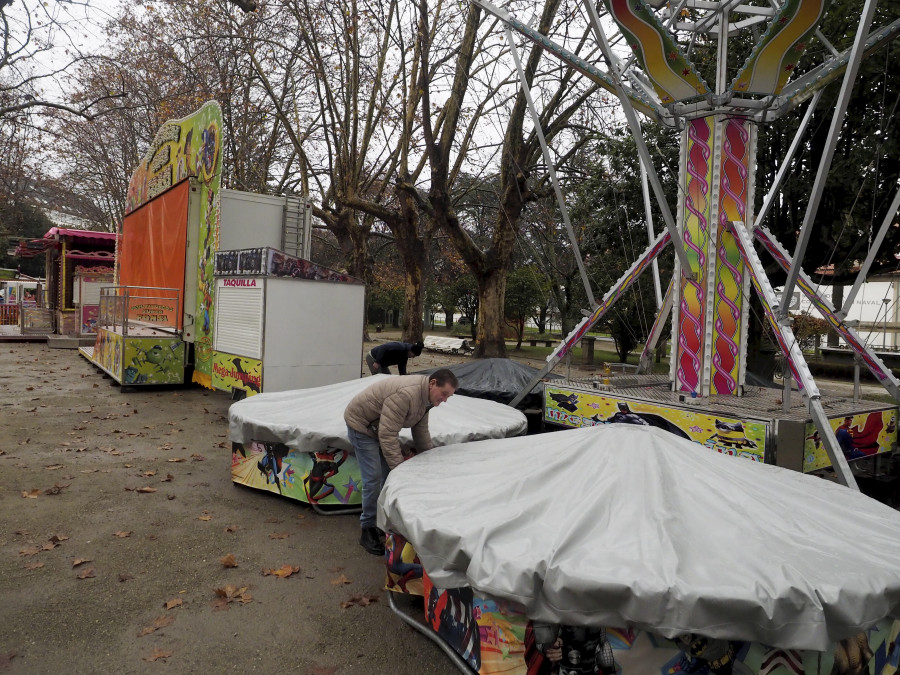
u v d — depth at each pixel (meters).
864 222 10.52
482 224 26.75
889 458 5.61
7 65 14.31
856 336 5.30
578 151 19.19
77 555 4.61
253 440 5.82
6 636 3.51
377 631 3.73
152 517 5.45
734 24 6.04
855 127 10.02
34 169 27.94
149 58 23.53
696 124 5.82
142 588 4.15
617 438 3.33
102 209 35.03
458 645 3.38
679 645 2.68
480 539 2.74
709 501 2.85
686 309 5.88
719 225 5.71
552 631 2.66
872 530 2.83
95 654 3.38
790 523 2.76
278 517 5.55
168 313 13.62
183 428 9.02
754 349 12.64
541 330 39.75
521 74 5.75
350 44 17.56
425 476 3.55
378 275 33.72
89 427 8.81
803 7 4.83
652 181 5.20
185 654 3.41
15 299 35.53
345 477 5.68
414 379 4.41
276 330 9.48
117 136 27.20
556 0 13.88
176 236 13.16
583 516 2.78
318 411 5.69
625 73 5.95
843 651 2.64
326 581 4.37
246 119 22.39
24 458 7.07
